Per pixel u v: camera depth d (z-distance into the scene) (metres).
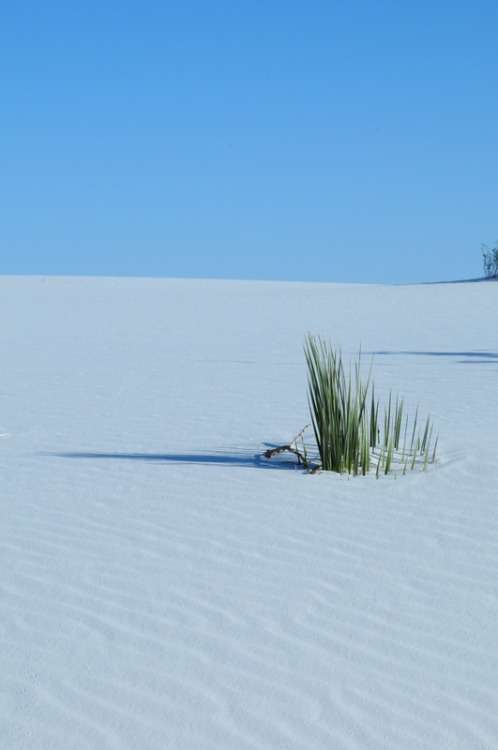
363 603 3.71
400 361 12.91
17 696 2.94
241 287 36.47
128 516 5.00
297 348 15.22
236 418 8.35
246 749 2.61
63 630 3.46
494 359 13.01
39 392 10.67
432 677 3.05
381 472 5.99
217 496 5.41
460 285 31.02
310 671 3.10
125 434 7.70
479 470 5.84
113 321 22.16
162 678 3.06
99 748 2.63
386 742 2.65
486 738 2.67
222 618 3.56
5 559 4.29
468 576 4.00
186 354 14.70
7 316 23.94
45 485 5.82
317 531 4.67
